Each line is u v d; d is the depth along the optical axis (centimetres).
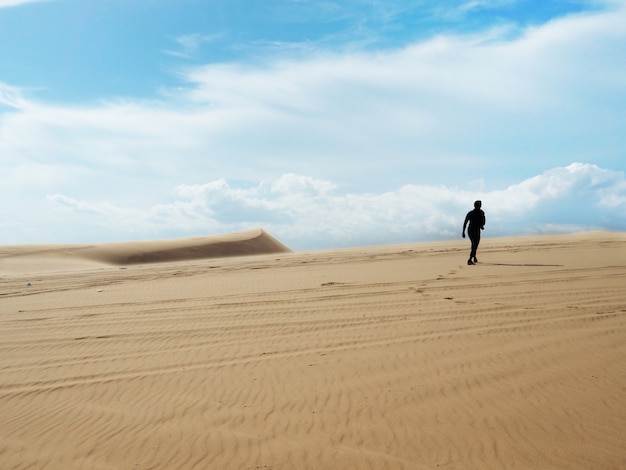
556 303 1022
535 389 586
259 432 521
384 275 1627
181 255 6200
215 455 480
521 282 1306
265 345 846
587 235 3275
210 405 598
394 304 1114
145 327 1034
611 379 602
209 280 1852
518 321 896
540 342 765
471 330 858
